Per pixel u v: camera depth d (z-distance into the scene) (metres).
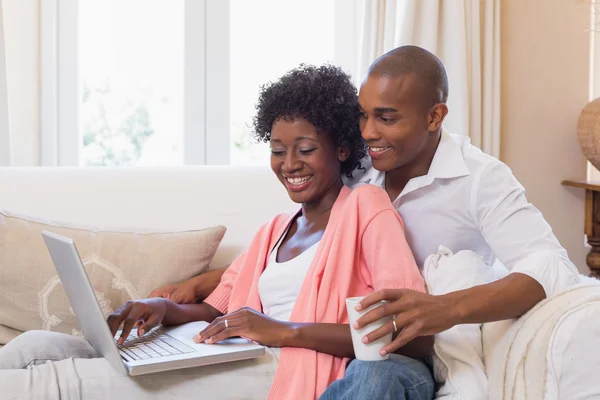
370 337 1.19
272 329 1.33
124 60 2.66
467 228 1.57
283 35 2.72
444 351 1.32
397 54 1.44
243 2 2.69
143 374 1.24
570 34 2.70
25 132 2.57
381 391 1.18
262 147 2.74
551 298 1.28
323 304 1.39
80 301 1.29
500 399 1.26
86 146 2.67
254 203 1.89
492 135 2.58
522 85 2.69
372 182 1.65
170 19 2.67
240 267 1.66
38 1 2.56
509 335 1.28
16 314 1.70
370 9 2.52
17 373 1.21
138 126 2.69
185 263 1.75
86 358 1.37
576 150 2.72
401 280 1.34
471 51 2.53
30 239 1.72
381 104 1.42
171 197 1.88
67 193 1.87
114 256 1.73
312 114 1.49
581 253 2.74
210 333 1.35
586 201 2.61
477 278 1.43
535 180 2.71
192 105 2.67
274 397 1.28
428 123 1.46
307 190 1.53
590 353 1.19
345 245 1.42
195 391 1.26
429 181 1.53
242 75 2.71
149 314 1.48
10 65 2.53
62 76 2.61
